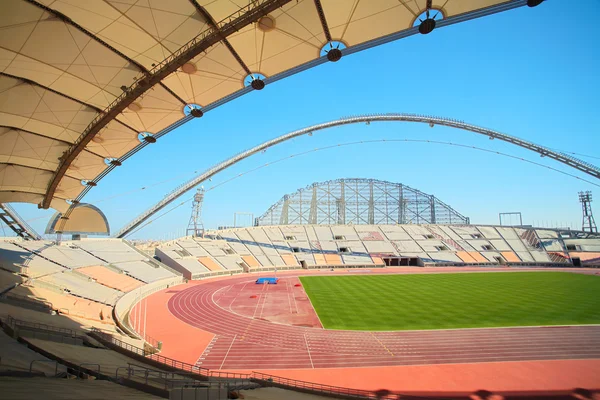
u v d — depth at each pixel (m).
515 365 23.55
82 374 13.66
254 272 85.50
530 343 27.84
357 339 29.83
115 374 15.02
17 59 19.05
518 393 19.53
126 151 31.27
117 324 32.94
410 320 35.56
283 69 21.30
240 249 93.62
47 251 50.09
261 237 103.56
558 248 102.19
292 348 27.89
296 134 85.00
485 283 61.31
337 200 118.38
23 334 17.48
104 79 21.75
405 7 16.25
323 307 43.00
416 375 22.22
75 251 56.00
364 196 119.19
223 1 15.83
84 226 66.38
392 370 23.11
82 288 40.84
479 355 25.47
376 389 20.34
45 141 27.59
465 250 105.25
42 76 20.88
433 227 115.94
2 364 11.82
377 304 44.03
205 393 12.87
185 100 24.30
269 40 18.62
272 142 83.56
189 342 29.69
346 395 18.00
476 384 20.77
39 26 17.06
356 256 100.56
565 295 48.00
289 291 56.03
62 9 16.38
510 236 110.81
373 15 16.77
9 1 15.21
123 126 27.02
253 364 24.56
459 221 120.75
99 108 24.52
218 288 59.56
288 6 16.06
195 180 79.75
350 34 18.22
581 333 30.14
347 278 72.00
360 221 117.25
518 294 49.56
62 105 23.66
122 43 18.97
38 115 24.34
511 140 79.75
